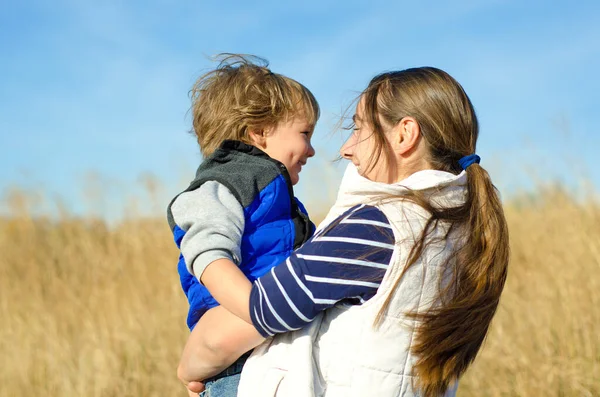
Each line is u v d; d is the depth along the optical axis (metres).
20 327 5.24
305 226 1.92
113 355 4.71
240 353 1.69
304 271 1.57
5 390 4.52
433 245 1.61
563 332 4.32
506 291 5.07
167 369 4.61
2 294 6.12
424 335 1.59
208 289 1.69
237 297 1.63
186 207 1.78
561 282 4.86
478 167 1.74
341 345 1.60
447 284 1.64
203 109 2.14
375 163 1.77
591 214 5.80
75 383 4.56
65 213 7.53
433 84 1.76
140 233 6.95
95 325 5.27
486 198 1.71
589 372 4.11
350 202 1.68
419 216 1.62
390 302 1.58
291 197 1.91
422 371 1.60
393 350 1.59
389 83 1.79
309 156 2.15
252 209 1.82
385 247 1.58
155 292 5.88
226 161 1.93
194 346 1.75
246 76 2.10
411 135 1.73
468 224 1.67
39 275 6.57
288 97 2.08
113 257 6.62
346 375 1.59
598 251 5.18
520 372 4.13
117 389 4.47
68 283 6.35
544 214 6.25
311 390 1.56
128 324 5.12
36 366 4.72
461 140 1.76
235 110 2.05
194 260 1.70
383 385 1.59
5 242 7.13
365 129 1.79
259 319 1.60
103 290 6.00
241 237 1.76
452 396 1.78
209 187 1.81
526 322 4.59
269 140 2.07
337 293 1.57
